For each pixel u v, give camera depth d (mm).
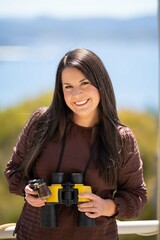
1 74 15016
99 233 3203
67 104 3199
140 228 3768
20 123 6605
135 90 16000
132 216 3244
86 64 3156
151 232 3795
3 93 13586
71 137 3250
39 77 14938
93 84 3170
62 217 3180
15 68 15203
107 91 3240
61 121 3252
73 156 3221
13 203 5902
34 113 3371
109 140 3227
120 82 17312
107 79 3250
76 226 3180
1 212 5891
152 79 16750
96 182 3205
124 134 3256
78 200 3109
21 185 3281
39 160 3250
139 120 7445
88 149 3234
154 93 14492
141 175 3309
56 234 3191
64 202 3127
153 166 5973
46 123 3268
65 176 3205
